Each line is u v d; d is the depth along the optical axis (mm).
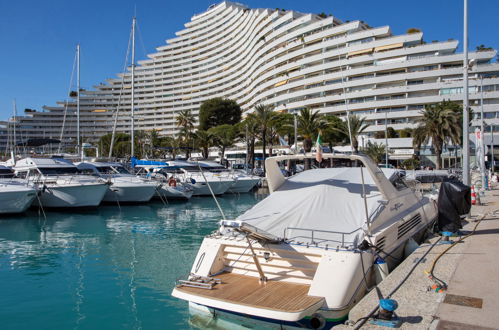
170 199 25984
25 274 9203
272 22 92312
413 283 5539
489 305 4652
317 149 6898
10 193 17969
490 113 60719
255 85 98375
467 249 7465
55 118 147125
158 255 11180
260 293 5562
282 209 7309
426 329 4094
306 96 78500
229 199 27828
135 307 6984
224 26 128625
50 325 6250
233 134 60406
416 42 69625
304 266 5957
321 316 5223
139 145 72500
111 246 12445
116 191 22625
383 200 7004
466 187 9016
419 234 8836
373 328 4215
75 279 8789
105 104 148875
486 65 63219
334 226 6652
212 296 5465
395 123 67062
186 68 142625
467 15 12734
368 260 5910
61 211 20797
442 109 43688
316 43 79188
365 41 72562
